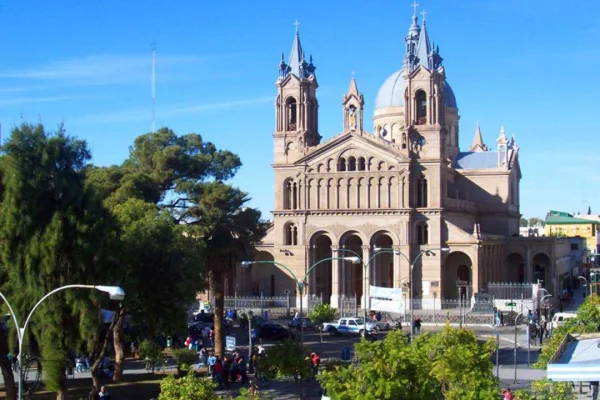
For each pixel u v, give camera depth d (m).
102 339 76.75
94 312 60.97
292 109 147.00
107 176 100.81
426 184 137.50
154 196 99.88
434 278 135.50
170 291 68.12
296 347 64.25
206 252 89.88
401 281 136.50
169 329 70.19
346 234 140.88
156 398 66.81
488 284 135.75
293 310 131.25
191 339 93.88
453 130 160.00
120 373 74.94
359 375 43.78
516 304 117.38
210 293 136.25
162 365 81.12
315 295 140.50
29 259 60.44
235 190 95.50
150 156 105.38
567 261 174.62
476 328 114.75
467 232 146.00
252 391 47.03
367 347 44.28
